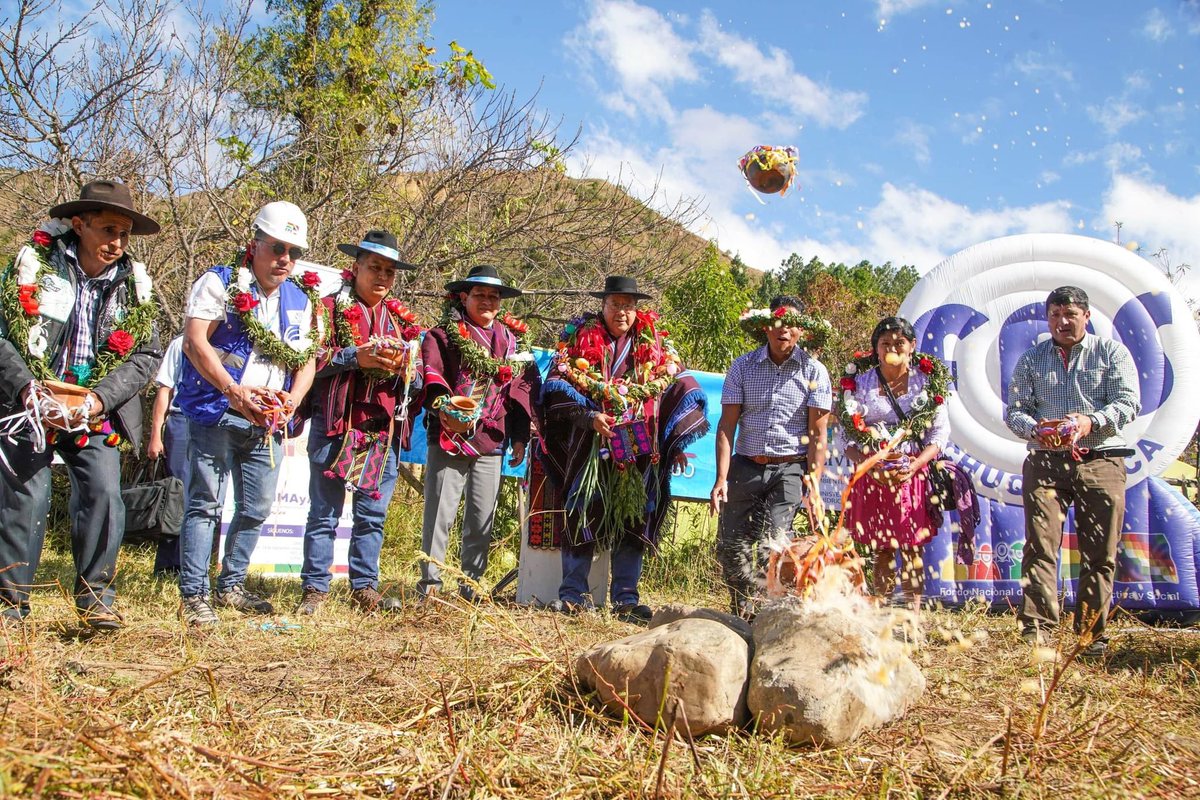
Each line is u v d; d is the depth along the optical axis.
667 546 7.17
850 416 5.38
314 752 2.50
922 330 6.62
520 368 5.55
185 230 8.59
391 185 9.81
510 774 2.46
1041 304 6.47
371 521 5.12
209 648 3.78
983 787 2.55
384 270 5.13
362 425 4.97
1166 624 6.03
